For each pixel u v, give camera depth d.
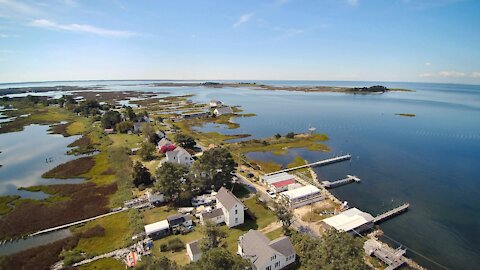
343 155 103.00
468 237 53.94
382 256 46.28
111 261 46.31
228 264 31.81
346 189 74.75
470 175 84.38
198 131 141.75
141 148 103.00
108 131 135.88
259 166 90.38
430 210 63.81
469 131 141.88
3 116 189.25
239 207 56.00
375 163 95.12
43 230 56.34
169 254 47.25
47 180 82.81
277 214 53.38
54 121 171.00
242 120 173.00
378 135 133.62
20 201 69.31
